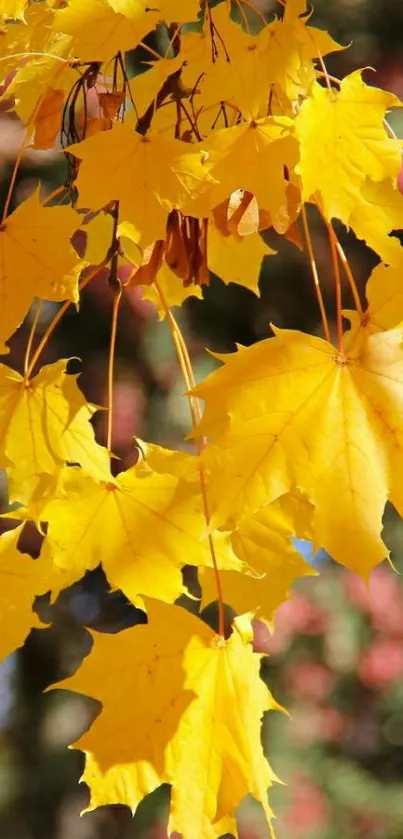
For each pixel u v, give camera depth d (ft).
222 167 5.46
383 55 16.80
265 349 5.42
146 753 5.57
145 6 5.37
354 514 5.39
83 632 17.93
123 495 5.71
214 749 5.60
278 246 16.46
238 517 5.33
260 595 5.88
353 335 5.48
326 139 5.39
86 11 5.42
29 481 5.59
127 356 16.39
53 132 5.74
